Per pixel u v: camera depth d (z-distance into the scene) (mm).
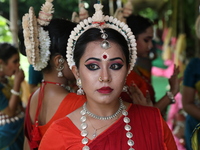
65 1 9844
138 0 9859
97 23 1866
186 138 3744
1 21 6941
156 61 10742
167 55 10383
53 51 2389
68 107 2285
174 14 9883
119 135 1845
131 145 1815
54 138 1892
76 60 1902
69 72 2467
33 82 3859
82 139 1834
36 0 9430
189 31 11266
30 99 2553
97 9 1868
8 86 3723
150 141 1868
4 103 3496
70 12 9953
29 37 2268
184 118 4949
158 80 9453
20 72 3547
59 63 2406
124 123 1885
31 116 2510
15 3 4680
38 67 2408
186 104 3615
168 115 5328
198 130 2340
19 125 3688
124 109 1938
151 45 3359
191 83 3588
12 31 4680
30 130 2498
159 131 1908
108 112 1908
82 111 1938
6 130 3564
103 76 1790
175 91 3014
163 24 11945
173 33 9875
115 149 1803
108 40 1808
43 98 2430
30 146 2459
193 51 10578
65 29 2393
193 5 11016
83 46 1834
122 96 2633
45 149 1922
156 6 10789
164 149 1896
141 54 3342
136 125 1889
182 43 8797
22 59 7238
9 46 3545
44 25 2383
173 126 5160
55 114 2309
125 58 1857
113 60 1806
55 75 2451
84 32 1876
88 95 1867
